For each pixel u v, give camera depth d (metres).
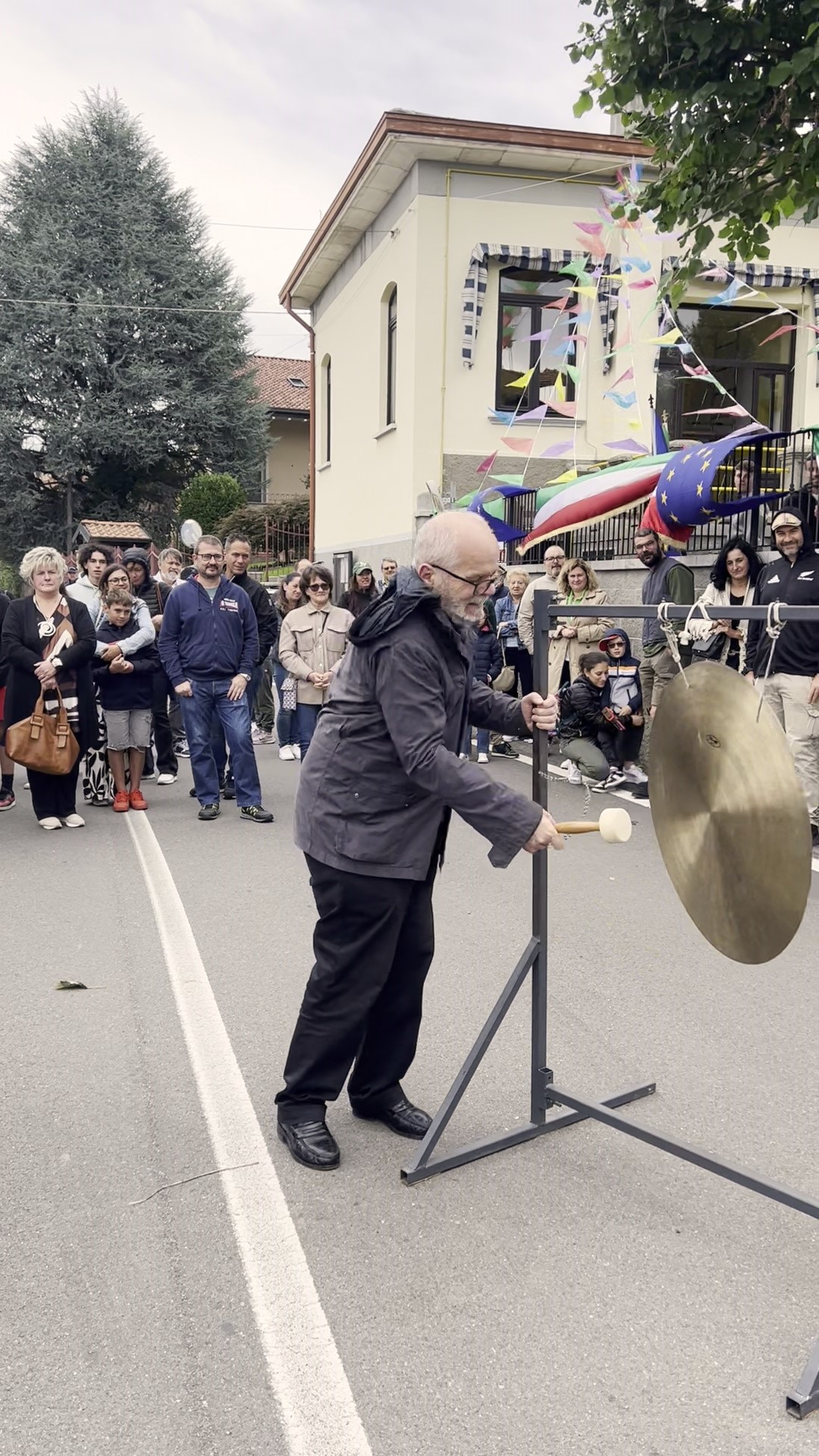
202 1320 2.41
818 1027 4.02
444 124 13.40
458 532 2.65
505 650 10.30
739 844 2.51
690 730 2.65
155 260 31.66
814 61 5.66
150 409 31.78
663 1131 2.89
